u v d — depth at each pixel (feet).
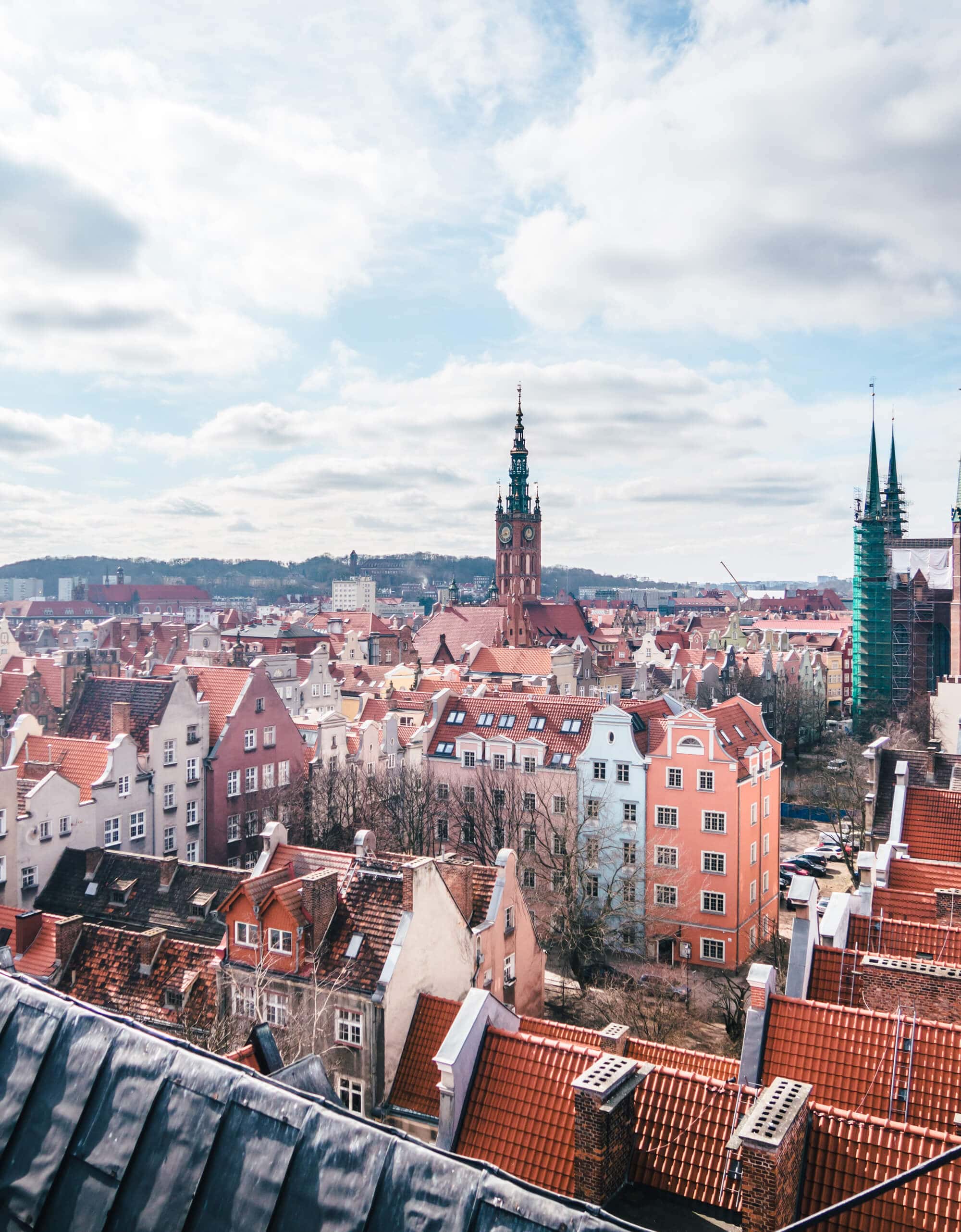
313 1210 29.32
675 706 250.16
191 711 236.43
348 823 250.78
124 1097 33.91
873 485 603.67
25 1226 32.45
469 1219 27.91
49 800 189.16
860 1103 80.79
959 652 495.41
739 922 221.46
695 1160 73.97
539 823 247.09
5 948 116.78
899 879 130.31
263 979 127.03
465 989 140.15
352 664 507.71
